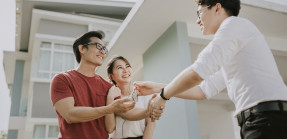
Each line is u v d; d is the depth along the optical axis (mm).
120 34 5156
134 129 2150
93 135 1668
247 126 1272
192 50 6203
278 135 1160
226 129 12258
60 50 10406
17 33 11781
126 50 5828
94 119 1620
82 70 1872
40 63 10047
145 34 5199
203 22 1539
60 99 1589
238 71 1343
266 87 1248
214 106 12477
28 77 13828
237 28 1317
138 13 4445
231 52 1280
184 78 1293
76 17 10500
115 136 2188
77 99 1680
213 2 1481
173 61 4715
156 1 4129
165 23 4832
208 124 12328
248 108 1282
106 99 1852
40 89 9859
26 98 13352
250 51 1317
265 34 5477
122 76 2410
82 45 1887
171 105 4582
